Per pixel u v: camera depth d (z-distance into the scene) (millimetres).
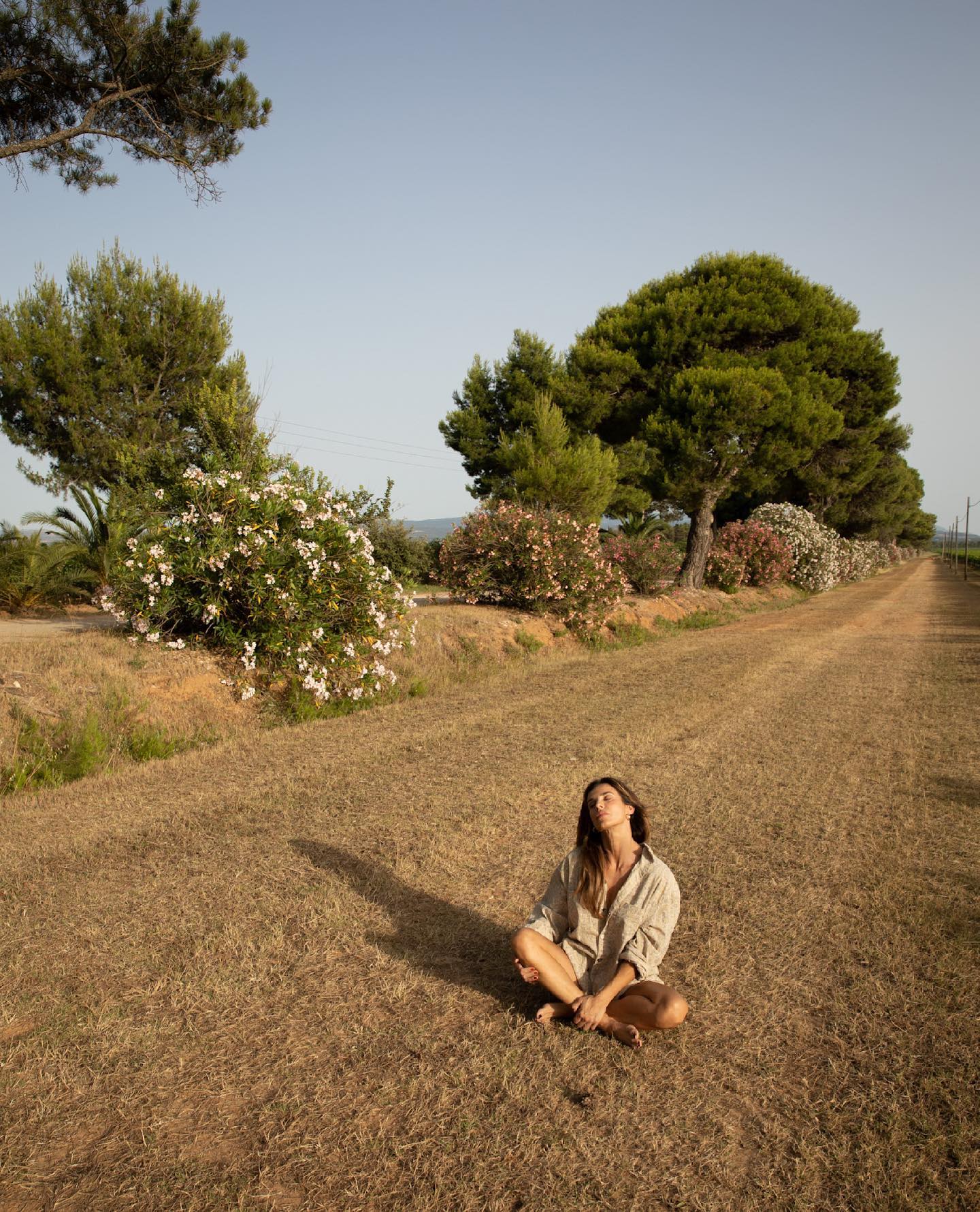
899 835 5121
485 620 13430
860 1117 2559
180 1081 2707
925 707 9234
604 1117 2543
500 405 33406
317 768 6590
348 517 9758
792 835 5133
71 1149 2393
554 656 13281
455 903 4113
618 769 6621
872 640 16297
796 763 6863
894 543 90125
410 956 3559
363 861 4633
